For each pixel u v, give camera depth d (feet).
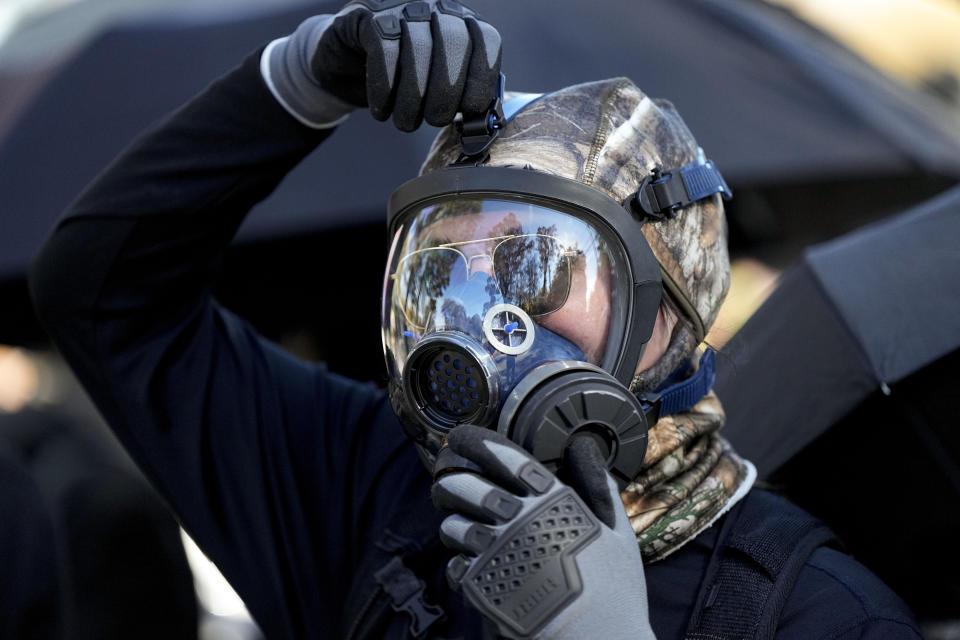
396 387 4.04
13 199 11.82
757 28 14.12
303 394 4.94
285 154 4.56
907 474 5.70
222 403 4.69
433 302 3.90
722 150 12.28
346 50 4.10
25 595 5.68
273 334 12.61
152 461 4.63
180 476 4.59
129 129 12.13
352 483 4.72
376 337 12.46
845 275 6.03
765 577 3.86
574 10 13.26
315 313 12.66
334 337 12.56
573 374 3.60
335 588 4.58
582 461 3.48
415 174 11.18
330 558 4.62
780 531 4.00
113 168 4.63
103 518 6.73
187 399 4.63
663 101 4.53
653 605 3.98
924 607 5.71
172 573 6.98
